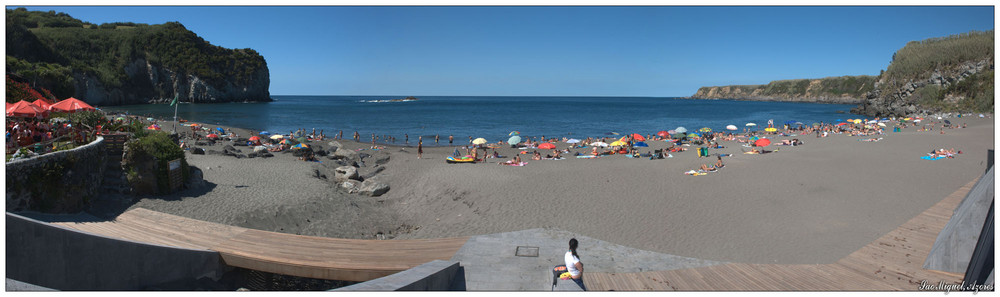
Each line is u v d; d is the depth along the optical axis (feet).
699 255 39.22
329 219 56.49
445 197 66.03
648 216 51.98
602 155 104.01
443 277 28.58
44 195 39.50
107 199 48.14
